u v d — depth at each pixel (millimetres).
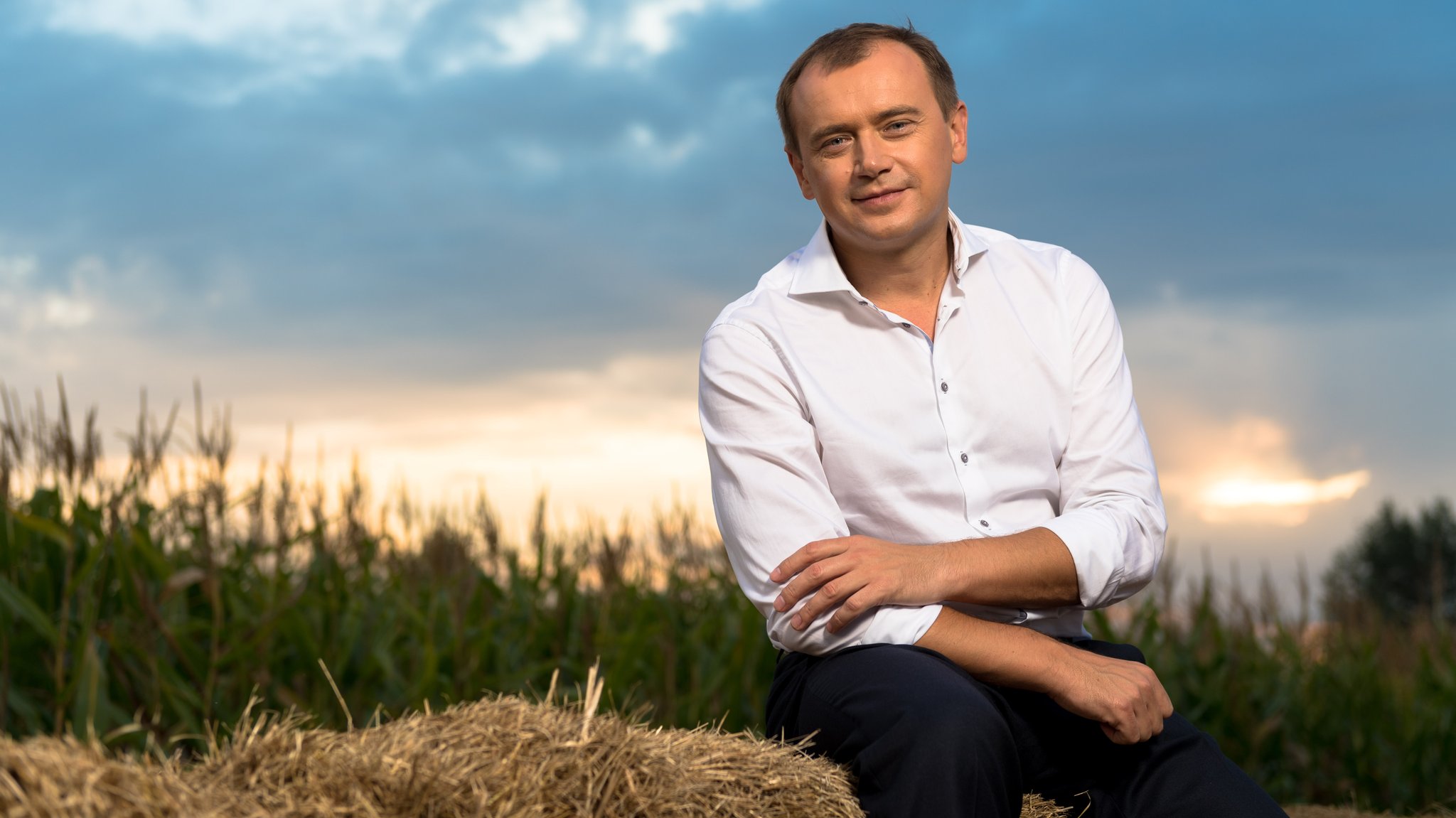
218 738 2803
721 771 1296
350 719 1299
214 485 3418
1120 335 1859
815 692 1514
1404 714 4957
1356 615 5836
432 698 3539
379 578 4312
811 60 1692
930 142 1655
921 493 1678
